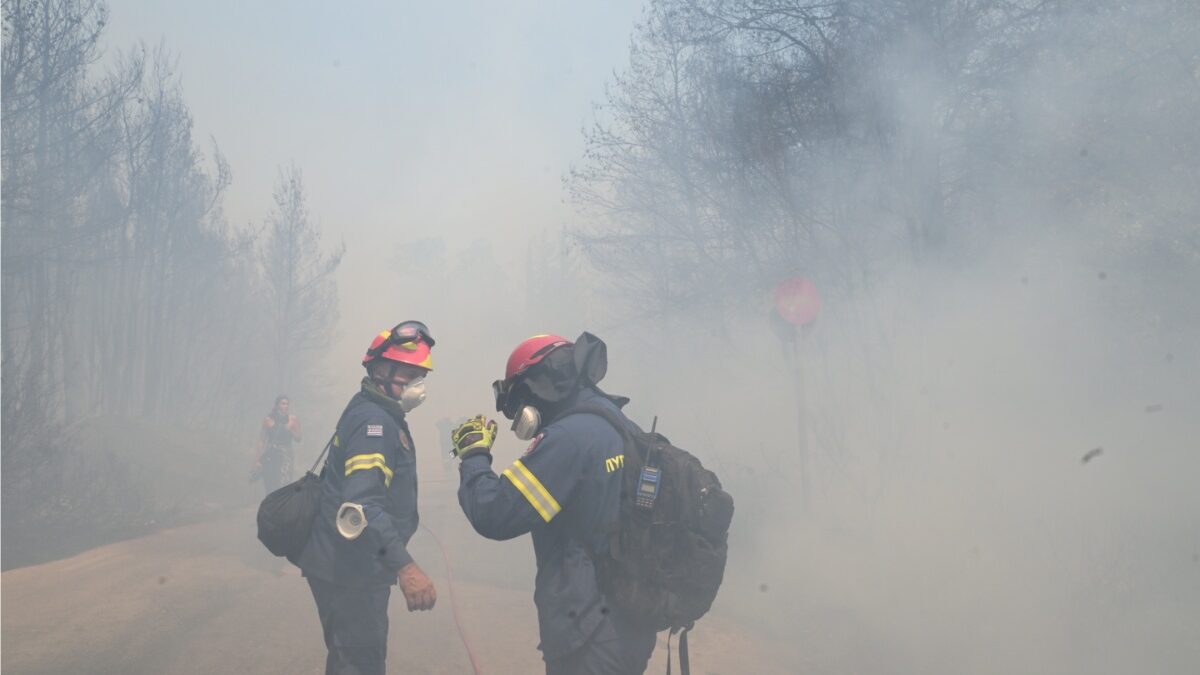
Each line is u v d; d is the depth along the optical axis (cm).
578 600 300
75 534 1157
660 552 296
